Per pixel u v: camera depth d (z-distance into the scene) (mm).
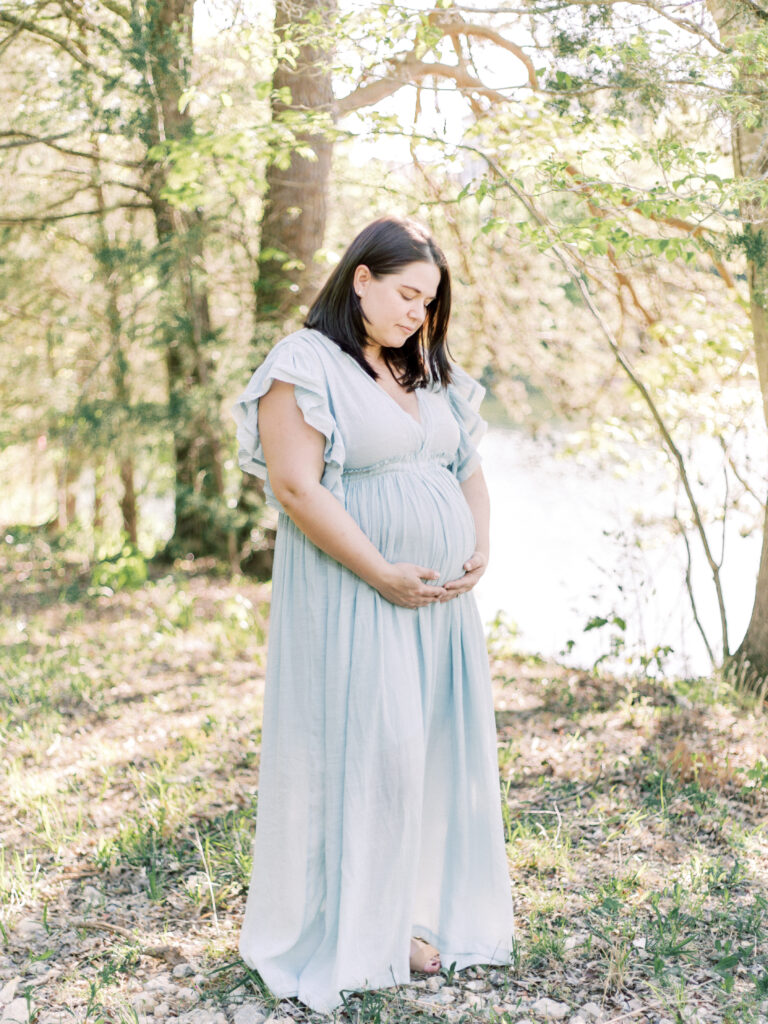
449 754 2543
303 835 2344
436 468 2514
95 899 2953
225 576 8742
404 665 2350
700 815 3422
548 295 7117
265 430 2305
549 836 3326
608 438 6867
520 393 7551
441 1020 2279
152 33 7051
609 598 7250
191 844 3369
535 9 4789
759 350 4949
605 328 5090
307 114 5715
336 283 2369
